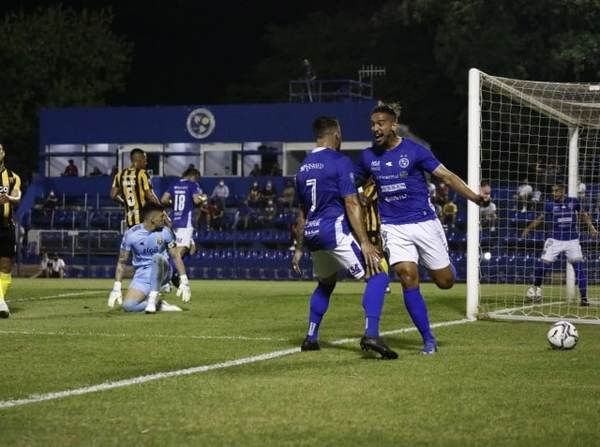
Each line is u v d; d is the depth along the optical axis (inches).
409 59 2672.2
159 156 2171.5
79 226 2018.9
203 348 529.7
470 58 2110.0
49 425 323.6
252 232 1895.9
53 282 1456.7
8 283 749.9
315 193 495.8
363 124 2025.1
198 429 317.7
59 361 474.3
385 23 2645.2
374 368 450.3
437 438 305.9
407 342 571.2
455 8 2122.3
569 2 2011.6
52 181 2116.1
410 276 514.9
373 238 882.1
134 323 682.2
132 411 346.3
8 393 383.2
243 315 753.6
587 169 1101.1
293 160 2108.8
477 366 457.4
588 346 549.0
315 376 425.1
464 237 1750.7
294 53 2920.8
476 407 353.7
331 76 2795.3
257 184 1946.4
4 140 2524.6
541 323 709.9
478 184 749.3
